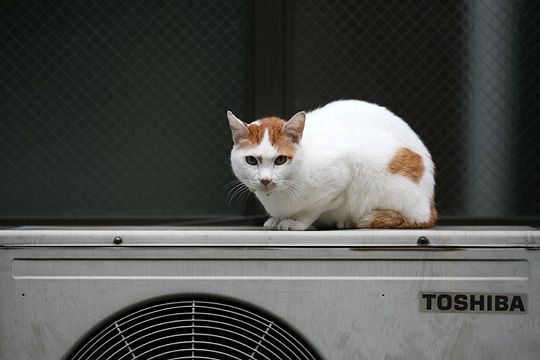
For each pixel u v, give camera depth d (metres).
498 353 2.32
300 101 4.28
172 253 2.32
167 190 4.45
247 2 4.27
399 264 2.31
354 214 3.08
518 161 4.35
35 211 4.45
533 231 2.35
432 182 3.12
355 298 2.31
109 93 4.41
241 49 4.33
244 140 2.86
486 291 2.31
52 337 2.35
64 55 4.41
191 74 4.38
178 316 2.46
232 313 2.42
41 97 4.41
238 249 2.31
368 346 2.32
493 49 4.30
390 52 4.29
